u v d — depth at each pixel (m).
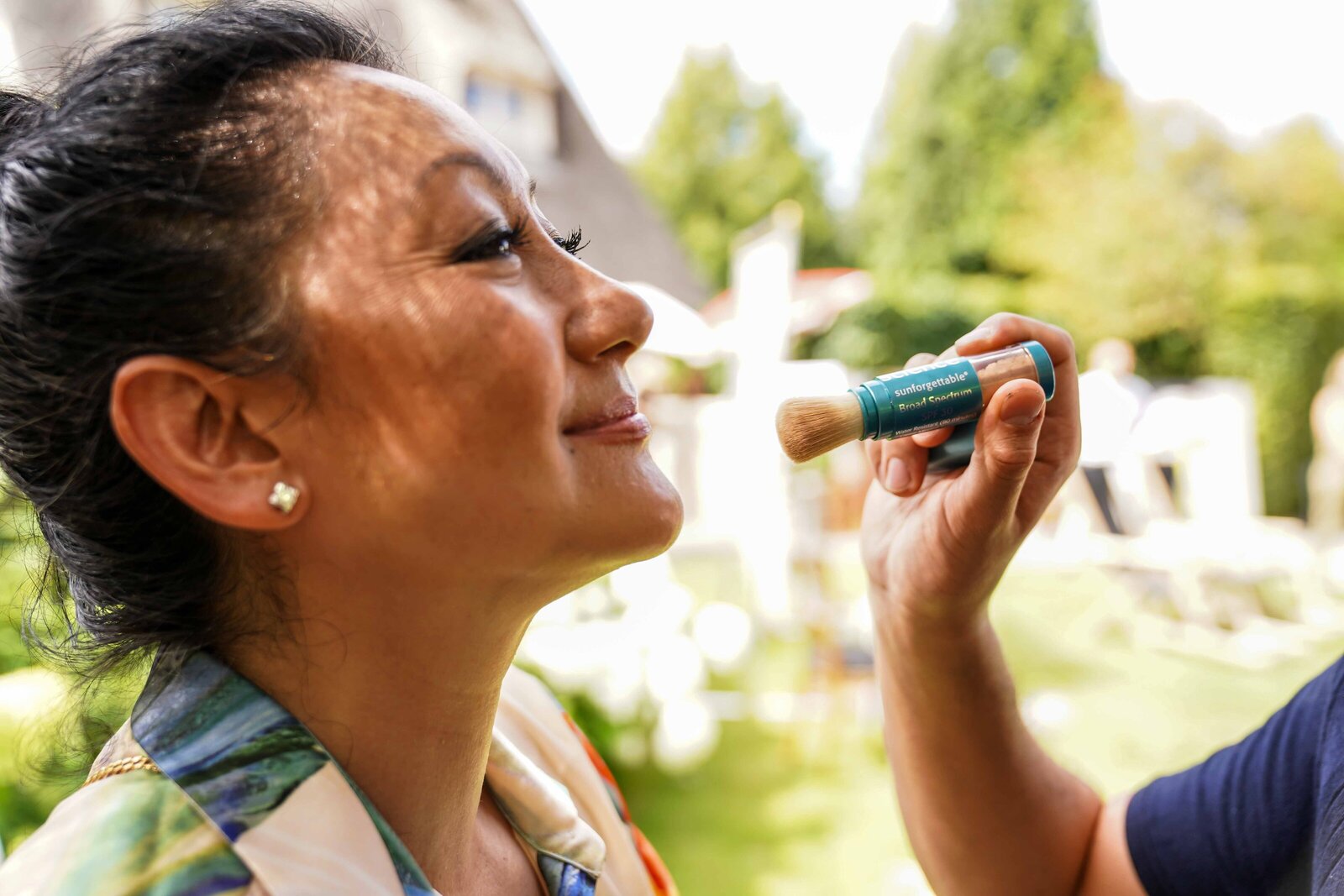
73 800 0.66
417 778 0.74
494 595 0.70
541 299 0.71
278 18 0.74
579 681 3.95
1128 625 6.60
